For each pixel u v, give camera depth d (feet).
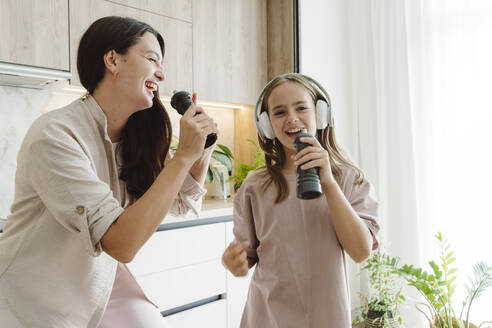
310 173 2.73
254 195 3.58
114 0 6.89
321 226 3.23
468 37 7.84
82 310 2.86
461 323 6.42
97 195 2.43
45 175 2.45
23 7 5.90
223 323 7.00
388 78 8.81
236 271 3.21
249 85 9.07
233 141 9.98
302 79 3.49
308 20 9.02
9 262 2.70
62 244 2.72
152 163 3.44
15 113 6.72
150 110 3.41
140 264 5.91
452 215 8.01
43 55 6.10
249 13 9.11
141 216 2.41
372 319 7.38
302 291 3.18
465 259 7.80
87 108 2.93
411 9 8.57
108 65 2.86
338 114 9.45
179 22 7.79
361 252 2.96
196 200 3.69
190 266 6.55
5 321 2.64
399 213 8.59
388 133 8.81
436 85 8.27
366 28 9.44
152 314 3.41
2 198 6.55
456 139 7.98
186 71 7.88
